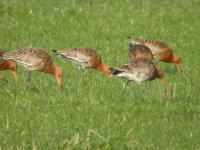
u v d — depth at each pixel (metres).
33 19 25.20
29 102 15.36
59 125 13.99
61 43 22.20
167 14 26.67
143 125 14.09
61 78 16.95
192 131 13.88
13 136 13.52
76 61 18.09
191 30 24.78
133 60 16.31
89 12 26.14
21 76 18.20
